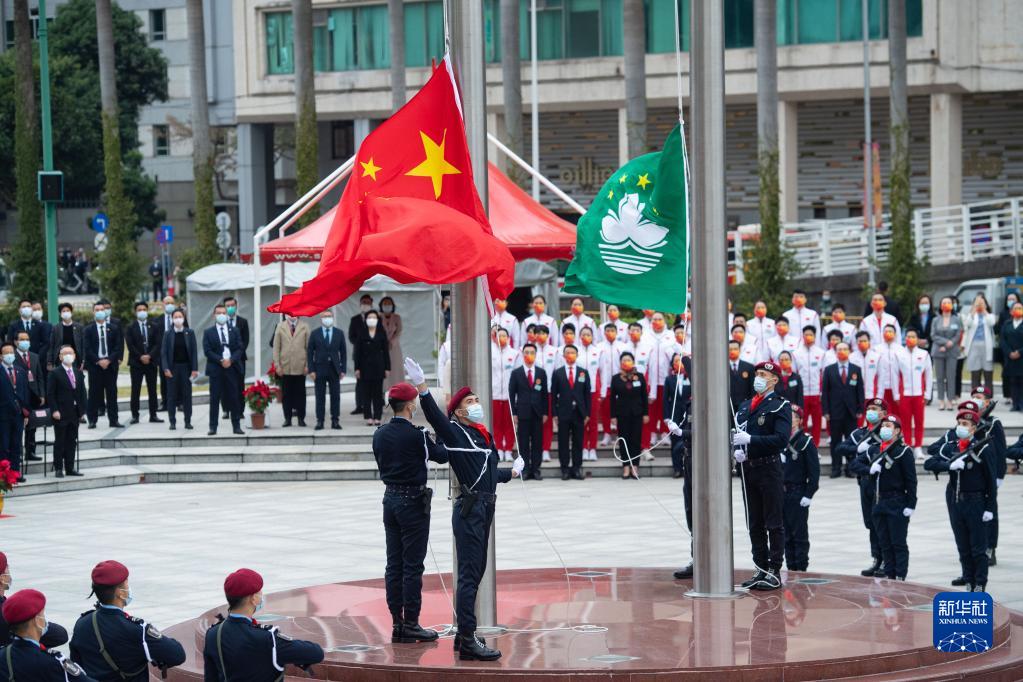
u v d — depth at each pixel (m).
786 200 53.84
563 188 60.59
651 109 57.78
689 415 15.76
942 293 43.03
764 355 27.20
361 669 12.05
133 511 23.12
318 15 59.97
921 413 25.58
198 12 43.44
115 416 28.75
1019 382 29.25
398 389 12.73
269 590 17.03
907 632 12.91
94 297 62.81
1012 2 49.50
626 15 38.53
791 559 16.94
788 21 52.31
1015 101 53.22
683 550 19.11
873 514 16.67
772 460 15.15
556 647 12.57
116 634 9.50
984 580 16.23
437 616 14.30
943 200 50.97
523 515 22.14
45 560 19.17
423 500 12.75
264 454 26.83
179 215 79.75
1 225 79.25
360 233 13.41
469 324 13.27
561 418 25.34
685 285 15.57
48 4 71.38
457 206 13.67
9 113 61.53
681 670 11.61
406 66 58.84
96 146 64.50
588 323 28.16
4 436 24.33
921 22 50.28
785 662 11.79
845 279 43.19
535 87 46.53
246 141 62.53
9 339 28.09
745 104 56.47
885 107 55.31
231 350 27.69
